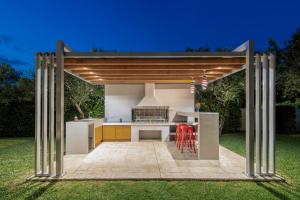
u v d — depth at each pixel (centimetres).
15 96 1300
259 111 548
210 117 695
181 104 1168
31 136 1280
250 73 536
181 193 436
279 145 961
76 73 831
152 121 1174
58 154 532
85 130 806
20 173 561
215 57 603
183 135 827
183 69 715
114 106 1170
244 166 616
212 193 436
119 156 750
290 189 457
